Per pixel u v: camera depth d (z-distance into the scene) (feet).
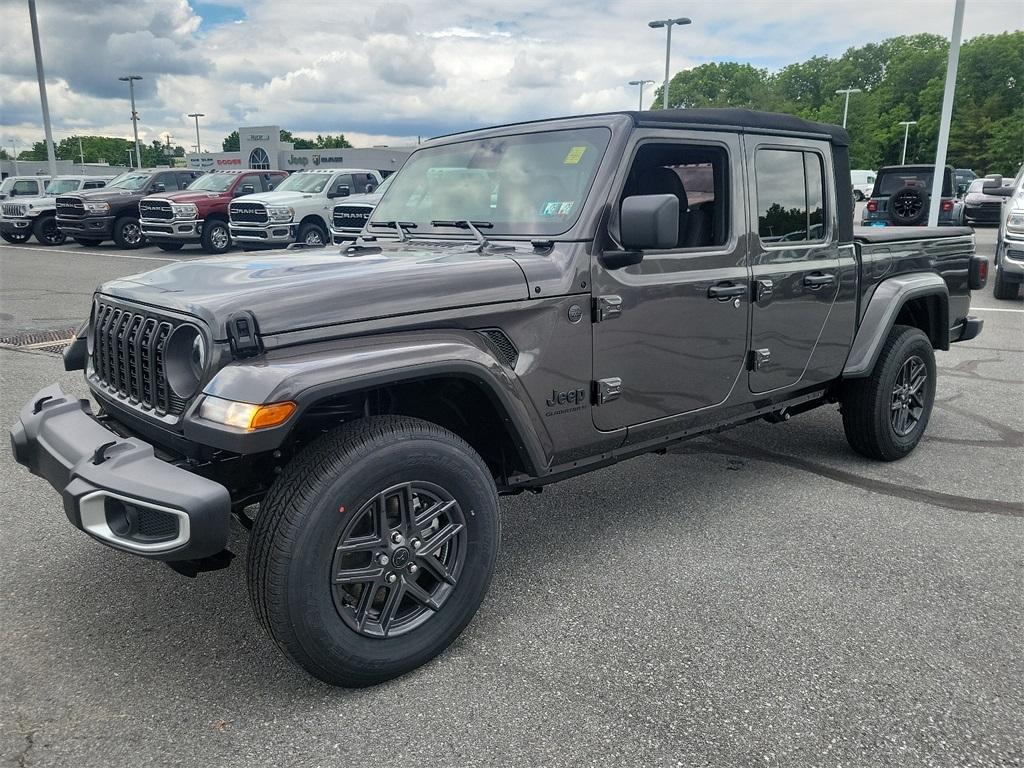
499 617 10.19
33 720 8.13
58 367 22.90
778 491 14.49
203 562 8.41
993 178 37.29
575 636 9.73
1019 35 251.80
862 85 335.26
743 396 12.69
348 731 8.00
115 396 9.53
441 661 9.21
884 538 12.47
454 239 11.19
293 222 53.72
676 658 9.25
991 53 250.98
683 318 11.35
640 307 10.77
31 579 11.05
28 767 7.44
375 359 8.20
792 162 13.05
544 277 9.82
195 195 57.82
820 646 9.48
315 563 7.89
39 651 9.36
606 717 8.19
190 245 68.18
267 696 8.57
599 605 10.48
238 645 9.53
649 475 15.42
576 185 10.57
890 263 15.24
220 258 10.75
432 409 10.23
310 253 10.96
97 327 10.20
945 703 8.39
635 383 10.97
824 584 11.00
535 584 11.07
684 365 11.55
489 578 9.44
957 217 61.26
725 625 9.96
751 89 339.57
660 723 8.09
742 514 13.46
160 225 56.54
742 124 12.07
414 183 12.71
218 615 10.19
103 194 61.36
